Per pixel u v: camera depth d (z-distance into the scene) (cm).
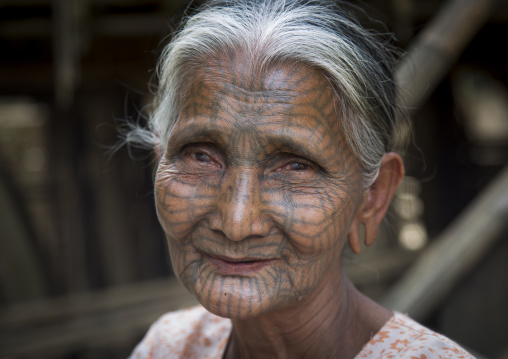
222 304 93
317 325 107
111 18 401
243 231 88
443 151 607
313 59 88
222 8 96
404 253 493
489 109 891
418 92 240
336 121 92
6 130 815
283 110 89
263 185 91
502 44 510
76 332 409
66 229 538
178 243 98
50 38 427
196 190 94
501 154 665
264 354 112
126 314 422
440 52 298
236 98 89
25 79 450
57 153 520
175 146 96
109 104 478
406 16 336
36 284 518
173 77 98
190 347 129
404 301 298
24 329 403
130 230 522
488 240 291
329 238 94
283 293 94
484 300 295
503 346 292
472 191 645
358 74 94
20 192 540
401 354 97
